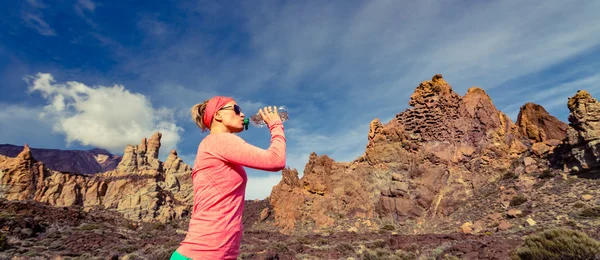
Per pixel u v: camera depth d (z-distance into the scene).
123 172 86.50
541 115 59.47
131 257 29.06
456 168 54.44
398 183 51.75
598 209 35.12
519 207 43.25
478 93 64.12
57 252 33.91
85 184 79.69
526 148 57.19
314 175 58.69
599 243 15.16
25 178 72.12
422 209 48.97
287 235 48.88
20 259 29.28
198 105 2.34
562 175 46.50
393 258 24.69
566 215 36.94
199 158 2.05
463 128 59.03
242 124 2.29
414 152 56.22
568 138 47.62
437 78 65.56
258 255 28.14
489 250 22.53
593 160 43.69
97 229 53.16
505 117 61.56
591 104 46.19
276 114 2.32
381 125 62.91
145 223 69.75
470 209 47.97
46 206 62.00
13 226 42.44
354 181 56.28
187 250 1.86
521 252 17.34
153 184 80.19
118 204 76.88
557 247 15.97
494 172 53.94
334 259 27.64
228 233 1.91
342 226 49.88
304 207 55.16
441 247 27.80
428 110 61.62
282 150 2.07
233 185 1.97
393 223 48.47
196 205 2.02
